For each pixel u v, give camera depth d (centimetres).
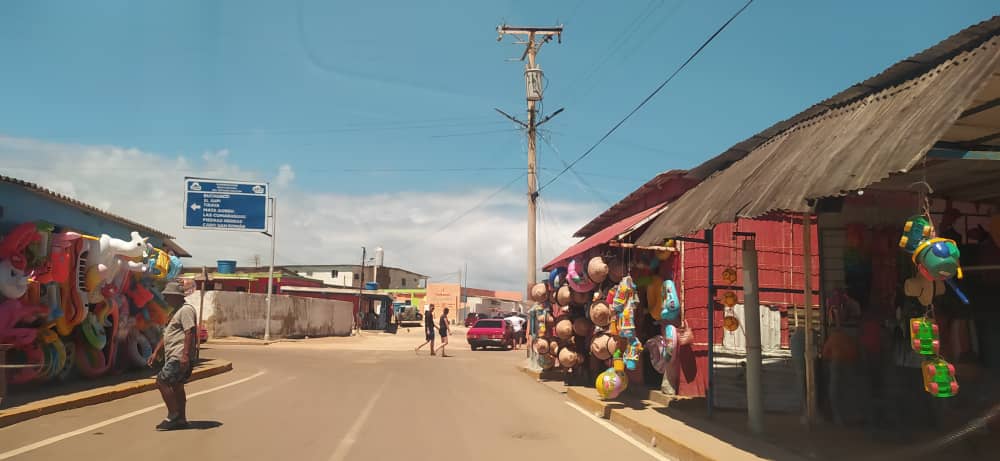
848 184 611
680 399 1202
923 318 655
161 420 988
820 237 1034
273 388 1471
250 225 3256
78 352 1334
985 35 637
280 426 971
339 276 8244
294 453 787
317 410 1148
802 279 1250
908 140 591
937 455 762
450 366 2305
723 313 1228
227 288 4850
